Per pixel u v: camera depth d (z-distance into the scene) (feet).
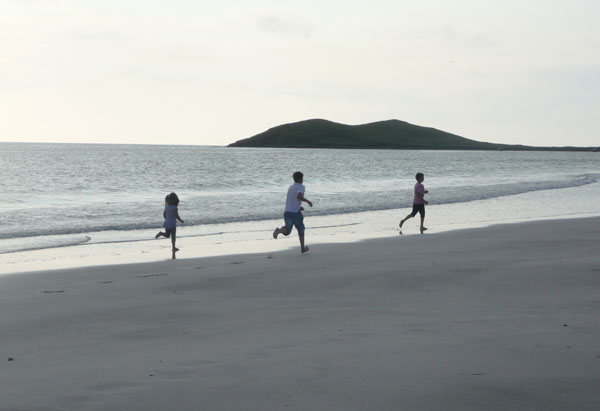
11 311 24.79
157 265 38.99
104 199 110.11
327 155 576.61
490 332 19.56
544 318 21.70
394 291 28.50
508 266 34.71
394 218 75.41
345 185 155.63
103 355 17.72
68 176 194.29
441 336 19.10
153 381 14.85
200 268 37.11
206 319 22.85
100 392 14.10
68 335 20.58
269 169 267.59
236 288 30.09
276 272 34.86
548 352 16.85
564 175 220.23
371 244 48.62
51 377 15.39
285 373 15.28
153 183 161.58
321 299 26.86
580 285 28.91
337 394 13.62
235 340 19.22
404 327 20.62
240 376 15.12
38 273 35.96
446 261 37.58
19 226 65.62
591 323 20.70
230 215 78.18
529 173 248.52
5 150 592.60
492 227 60.85
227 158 433.07
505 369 15.29
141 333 20.72
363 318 22.38
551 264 35.12
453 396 13.37
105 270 37.04
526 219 72.38
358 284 30.53
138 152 594.65
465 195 114.42
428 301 25.84
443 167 318.65
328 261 39.27
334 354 17.06
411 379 14.58
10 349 18.66
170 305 25.82
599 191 126.21
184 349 18.17
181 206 90.22
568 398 13.15
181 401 13.37
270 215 78.33
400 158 508.53
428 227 63.77
